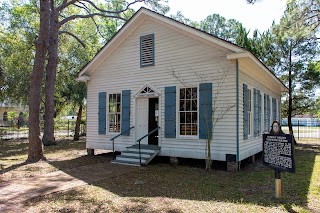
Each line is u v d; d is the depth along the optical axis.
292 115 21.09
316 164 10.46
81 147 16.50
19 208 5.30
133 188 6.81
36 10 20.72
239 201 5.73
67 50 21.45
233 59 9.04
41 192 6.43
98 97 12.70
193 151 9.73
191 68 9.97
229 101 9.07
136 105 11.51
